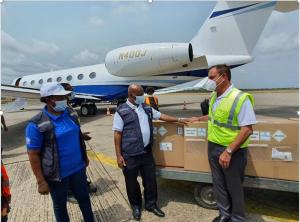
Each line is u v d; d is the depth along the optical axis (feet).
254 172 9.57
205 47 37.24
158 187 13.12
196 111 46.24
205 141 10.18
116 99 44.80
